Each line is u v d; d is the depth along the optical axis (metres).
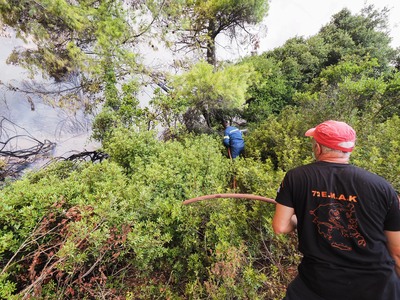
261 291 1.88
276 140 4.19
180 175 2.71
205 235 2.13
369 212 1.04
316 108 4.52
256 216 2.30
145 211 2.18
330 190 1.12
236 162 3.54
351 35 10.04
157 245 1.91
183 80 4.79
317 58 8.53
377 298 1.02
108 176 2.57
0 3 3.03
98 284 1.73
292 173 1.27
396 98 4.52
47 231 1.72
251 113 6.79
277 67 7.35
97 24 4.05
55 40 3.84
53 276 1.83
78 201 2.02
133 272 2.11
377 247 1.04
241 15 6.29
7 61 3.75
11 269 1.71
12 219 1.71
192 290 1.76
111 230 1.79
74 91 4.55
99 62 4.28
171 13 5.16
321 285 1.10
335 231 1.09
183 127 5.12
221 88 4.59
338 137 1.18
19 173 4.14
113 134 3.89
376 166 2.38
